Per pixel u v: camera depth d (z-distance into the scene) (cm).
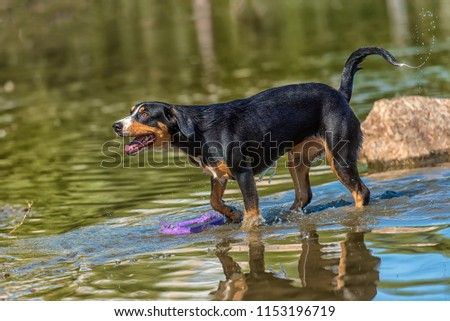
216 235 894
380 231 836
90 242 902
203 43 2775
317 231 867
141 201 1073
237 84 1939
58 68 2523
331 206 971
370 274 705
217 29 3080
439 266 704
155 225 952
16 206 1108
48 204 1102
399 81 1712
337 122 938
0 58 2809
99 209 1050
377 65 1964
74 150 1445
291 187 1085
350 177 945
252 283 714
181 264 792
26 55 2816
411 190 1005
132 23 3347
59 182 1224
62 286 756
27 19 3359
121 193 1125
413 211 904
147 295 708
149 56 2600
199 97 1820
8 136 1658
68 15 3475
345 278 702
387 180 1070
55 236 938
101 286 745
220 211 960
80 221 999
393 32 2464
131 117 933
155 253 842
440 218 862
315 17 3127
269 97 947
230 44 2692
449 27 2408
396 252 755
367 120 1245
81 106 1902
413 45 2172
